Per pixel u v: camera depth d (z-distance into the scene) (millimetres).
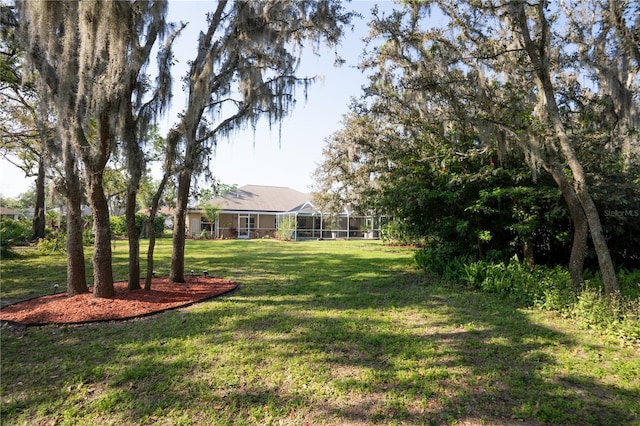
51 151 6172
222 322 5422
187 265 12258
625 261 8727
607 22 7418
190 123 6867
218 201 32750
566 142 5914
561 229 8430
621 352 4242
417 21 7809
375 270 11008
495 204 8453
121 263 12289
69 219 6637
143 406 3096
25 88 9344
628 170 8305
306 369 3787
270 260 13797
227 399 3213
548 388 3398
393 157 10305
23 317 5441
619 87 7949
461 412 3012
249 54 7793
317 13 7766
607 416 2947
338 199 21188
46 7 4844
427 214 9477
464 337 4785
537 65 6125
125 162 6625
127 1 5465
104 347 4402
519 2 5848
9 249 13508
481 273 7906
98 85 5680
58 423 2887
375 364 3928
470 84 7520
